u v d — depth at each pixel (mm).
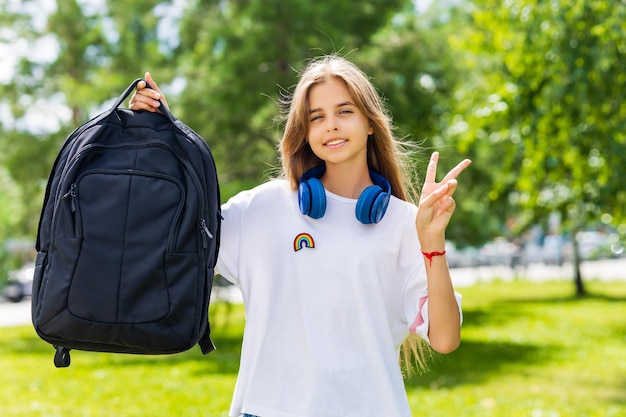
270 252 2475
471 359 11039
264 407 2367
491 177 13617
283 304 2436
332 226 2469
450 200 2342
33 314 2314
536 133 8188
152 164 2328
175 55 14180
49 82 15133
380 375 2377
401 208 2512
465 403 7711
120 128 2424
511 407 7410
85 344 2303
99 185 2285
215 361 11297
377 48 12570
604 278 28688
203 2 13008
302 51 11266
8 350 13258
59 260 2268
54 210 2307
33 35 15297
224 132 12578
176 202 2291
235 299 21391
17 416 7441
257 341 2436
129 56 14602
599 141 8000
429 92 12719
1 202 16766
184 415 7316
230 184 11594
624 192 8617
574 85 7434
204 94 11789
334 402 2332
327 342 2379
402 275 2494
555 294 22453
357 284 2404
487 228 17281
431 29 13641
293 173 2611
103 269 2236
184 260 2273
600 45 7188
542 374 9695
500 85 8625
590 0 7051
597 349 11867
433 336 2381
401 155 2836
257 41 10945
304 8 10852
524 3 7707
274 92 10945
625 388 8617
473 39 9133
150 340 2240
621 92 7473
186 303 2262
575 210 11328
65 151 2443
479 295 22703
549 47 7535
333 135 2502
